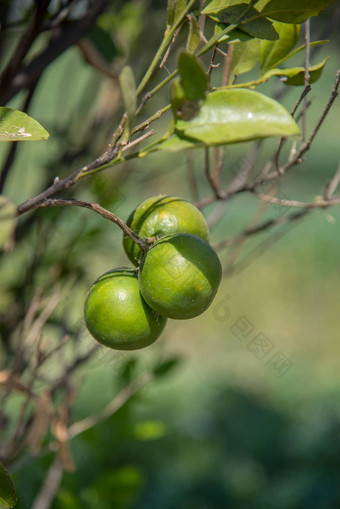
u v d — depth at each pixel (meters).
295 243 4.00
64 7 0.82
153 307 0.67
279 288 3.55
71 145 1.04
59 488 0.95
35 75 0.81
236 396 2.54
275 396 2.57
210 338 3.07
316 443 2.02
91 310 0.69
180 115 0.61
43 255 0.93
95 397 2.30
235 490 1.90
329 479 1.85
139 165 1.21
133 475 0.95
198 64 0.60
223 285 3.50
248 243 3.95
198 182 3.28
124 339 0.68
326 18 1.10
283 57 0.73
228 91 0.60
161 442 2.13
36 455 0.86
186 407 2.45
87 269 1.01
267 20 0.67
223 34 0.65
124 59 1.10
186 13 0.65
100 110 1.08
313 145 5.59
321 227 4.13
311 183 4.54
